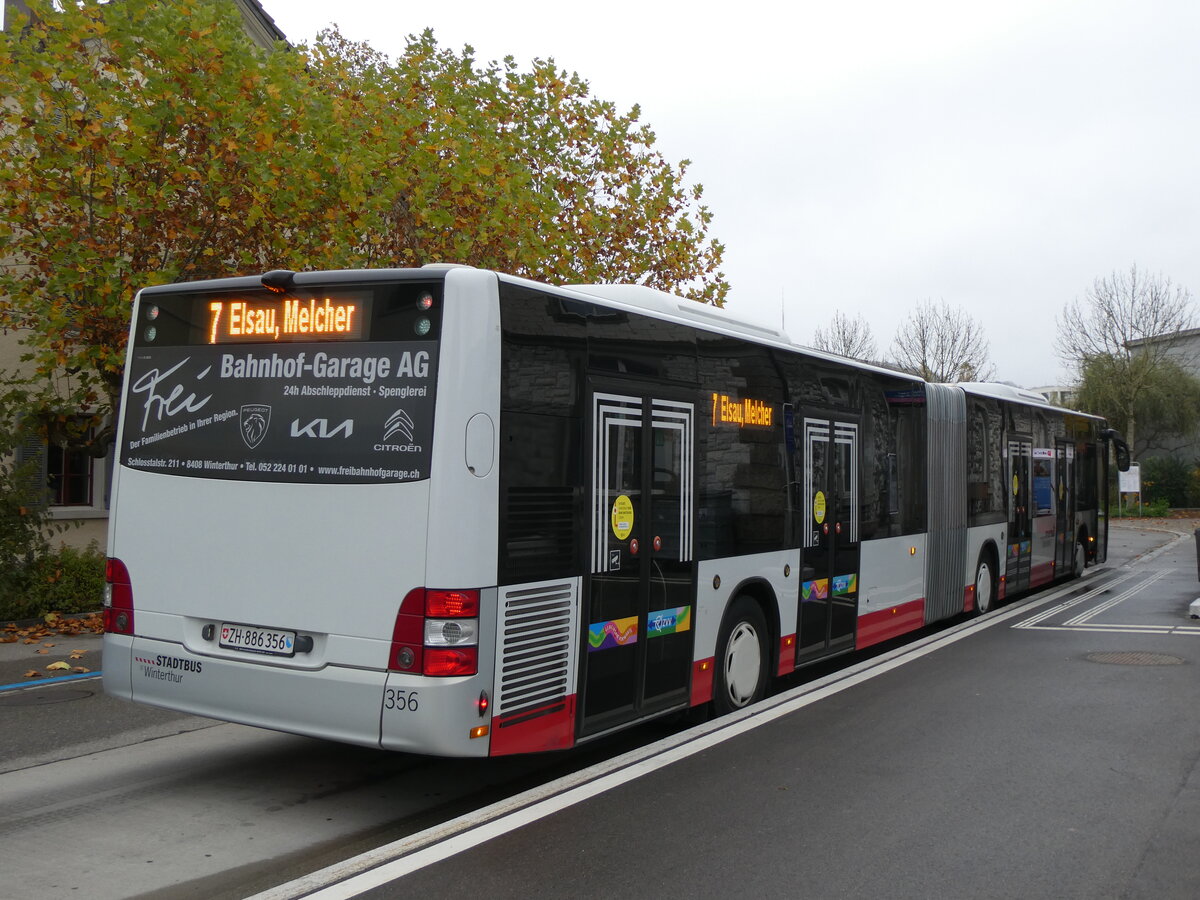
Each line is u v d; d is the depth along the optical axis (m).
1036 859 5.00
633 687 6.57
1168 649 11.19
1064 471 18.00
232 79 12.05
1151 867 4.90
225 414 6.05
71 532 15.53
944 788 6.13
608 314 6.38
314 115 12.85
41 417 13.35
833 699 8.55
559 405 5.93
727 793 6.02
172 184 11.99
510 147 15.36
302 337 5.84
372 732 5.39
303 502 5.73
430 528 5.35
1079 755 6.88
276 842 5.54
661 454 6.87
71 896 4.72
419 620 5.34
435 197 14.02
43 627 12.36
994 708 8.26
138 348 6.43
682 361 7.13
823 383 9.38
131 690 6.25
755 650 8.22
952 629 12.73
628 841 5.21
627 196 17.22
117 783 6.61
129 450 6.38
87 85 11.53
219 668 5.89
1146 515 48.72
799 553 8.88
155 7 11.95
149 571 6.23
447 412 5.39
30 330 15.03
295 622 5.70
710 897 4.52
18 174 11.88
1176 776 6.41
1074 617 13.90
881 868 4.88
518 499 5.60
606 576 6.27
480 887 4.61
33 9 11.75
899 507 11.14
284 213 12.57
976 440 13.77
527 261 14.45
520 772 6.96
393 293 5.61
